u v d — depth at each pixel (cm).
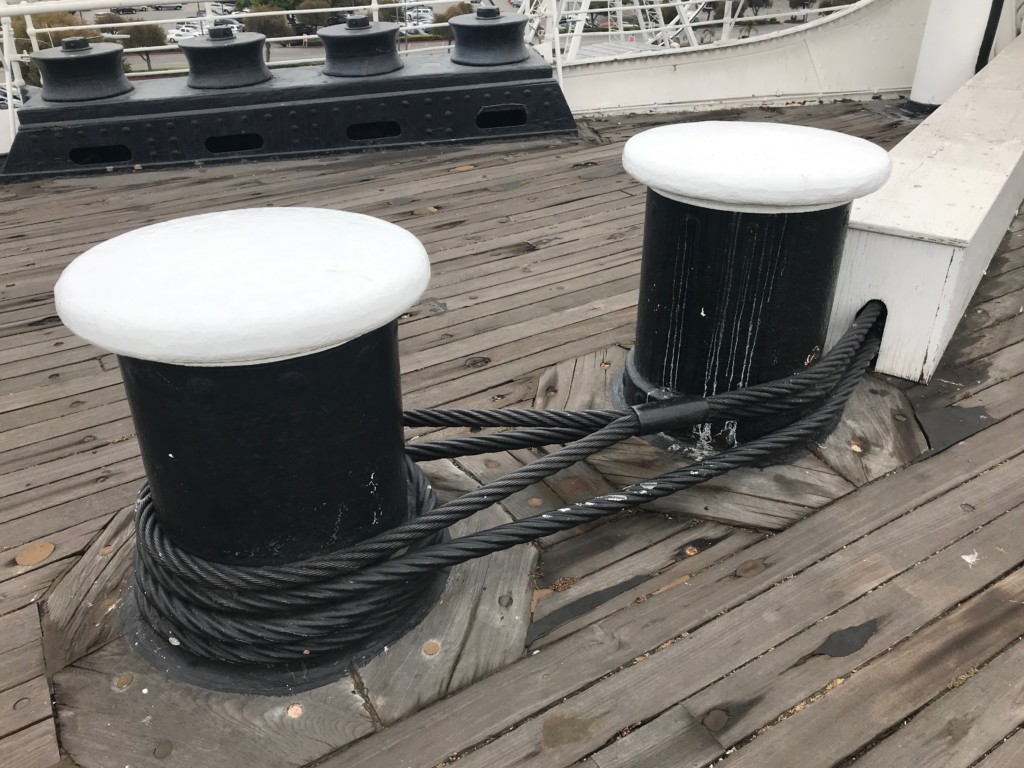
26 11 482
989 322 308
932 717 160
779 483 224
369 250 151
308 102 513
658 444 242
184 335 128
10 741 158
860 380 270
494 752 155
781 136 223
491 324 318
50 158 498
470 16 561
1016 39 598
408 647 176
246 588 159
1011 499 217
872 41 621
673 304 225
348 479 160
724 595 189
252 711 163
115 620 185
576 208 436
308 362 143
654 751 154
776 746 155
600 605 188
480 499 183
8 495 228
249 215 172
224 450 148
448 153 532
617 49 1297
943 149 333
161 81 539
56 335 318
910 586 190
